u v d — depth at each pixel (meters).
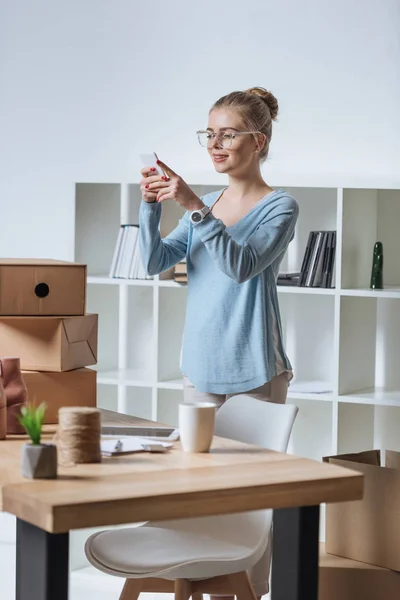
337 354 4.07
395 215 4.33
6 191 5.16
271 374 3.46
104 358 4.82
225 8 4.64
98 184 4.73
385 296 4.00
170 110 4.79
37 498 2.07
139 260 4.49
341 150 4.43
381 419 4.38
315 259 4.18
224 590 2.90
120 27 4.88
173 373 4.57
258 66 4.59
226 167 3.52
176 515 2.16
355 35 4.39
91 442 2.45
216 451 2.62
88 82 4.95
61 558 2.18
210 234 3.28
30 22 5.06
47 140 5.05
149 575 2.79
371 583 3.24
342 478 2.35
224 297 3.47
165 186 3.40
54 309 3.00
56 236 5.06
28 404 2.79
